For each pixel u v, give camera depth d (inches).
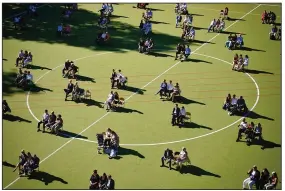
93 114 1510.8
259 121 1472.7
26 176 1230.3
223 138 1387.8
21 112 1520.7
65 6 2429.9
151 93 1636.3
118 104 1540.4
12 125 1450.5
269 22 2247.8
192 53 1943.9
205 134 1407.5
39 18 2309.3
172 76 1753.2
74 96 1583.4
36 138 1386.6
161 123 1462.8
